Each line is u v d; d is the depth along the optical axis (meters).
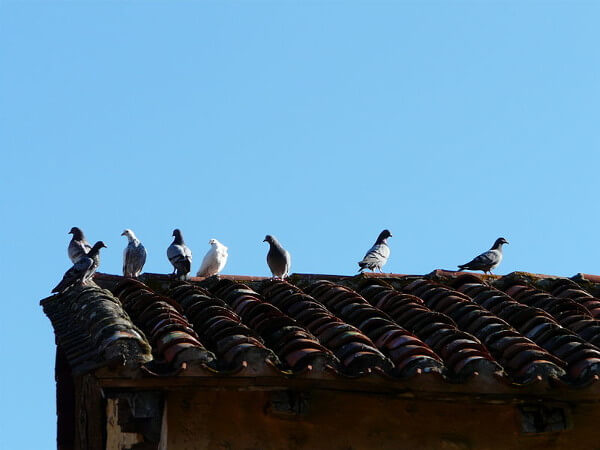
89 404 10.74
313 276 13.20
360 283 13.09
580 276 14.09
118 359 8.76
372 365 9.43
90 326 9.80
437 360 9.65
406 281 13.25
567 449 10.11
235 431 9.48
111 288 12.84
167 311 10.47
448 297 12.15
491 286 13.27
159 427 9.32
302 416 9.53
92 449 11.02
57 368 11.34
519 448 10.02
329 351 9.58
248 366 9.10
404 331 10.32
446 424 9.96
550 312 12.06
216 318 10.36
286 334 9.97
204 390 9.39
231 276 13.03
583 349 10.15
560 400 9.92
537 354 9.95
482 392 9.60
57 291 13.65
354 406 9.81
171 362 9.11
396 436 9.84
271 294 12.16
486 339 10.60
